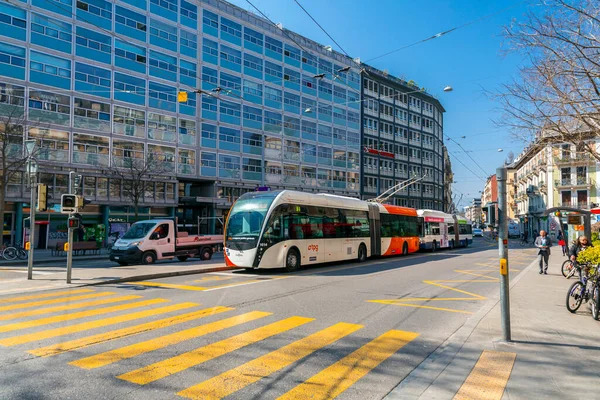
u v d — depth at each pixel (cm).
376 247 2219
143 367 500
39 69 2930
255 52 4259
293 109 4600
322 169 4894
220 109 3959
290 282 1261
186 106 3716
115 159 3288
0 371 482
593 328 698
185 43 3728
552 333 664
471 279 1396
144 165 3216
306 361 533
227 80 4022
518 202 7319
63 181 3038
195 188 4031
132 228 1861
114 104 3294
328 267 1781
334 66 5119
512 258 2416
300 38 4722
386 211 2383
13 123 2645
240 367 506
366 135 5531
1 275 1427
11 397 411
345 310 852
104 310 824
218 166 3916
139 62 3438
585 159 1113
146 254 1786
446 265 1914
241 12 4166
